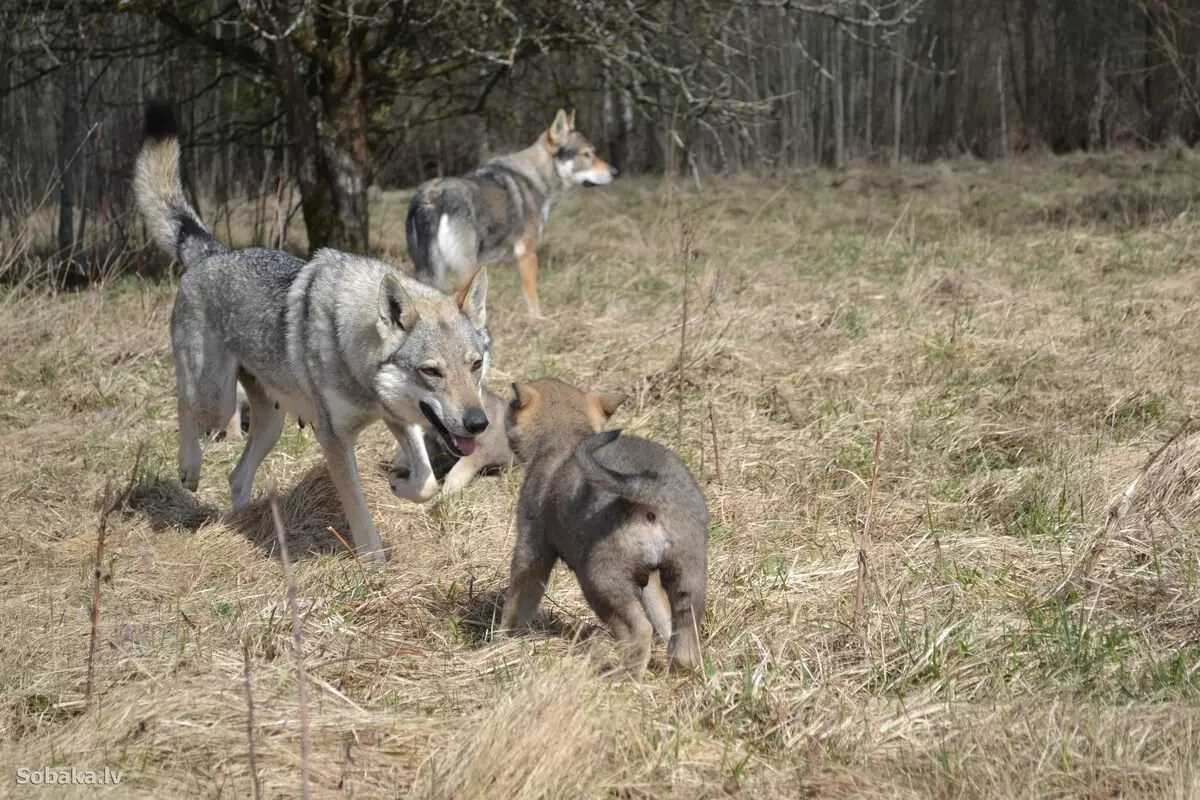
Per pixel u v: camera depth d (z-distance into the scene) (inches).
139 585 246.1
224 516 288.5
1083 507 253.9
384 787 157.3
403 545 270.7
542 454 213.9
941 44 1354.6
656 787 155.6
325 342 259.1
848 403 338.6
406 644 209.9
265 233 721.0
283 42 580.4
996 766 156.0
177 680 186.1
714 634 207.8
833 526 261.1
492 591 238.7
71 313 459.8
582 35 584.4
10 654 207.2
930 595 219.1
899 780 156.4
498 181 572.7
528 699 164.1
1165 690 176.4
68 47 584.1
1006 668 187.6
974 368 363.3
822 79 1338.6
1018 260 549.3
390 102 668.7
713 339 394.9
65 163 605.6
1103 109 1321.4
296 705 178.1
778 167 1263.5
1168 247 554.3
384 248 706.8
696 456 305.0
